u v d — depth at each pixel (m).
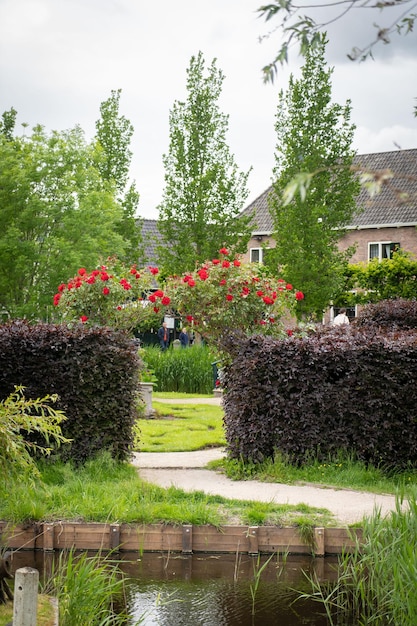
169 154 28.62
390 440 10.41
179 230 28.45
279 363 10.59
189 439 13.06
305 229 26.56
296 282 26.67
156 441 12.92
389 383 10.38
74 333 10.41
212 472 10.71
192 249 28.20
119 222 32.09
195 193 27.94
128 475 10.03
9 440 6.86
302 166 25.52
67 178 27.09
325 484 9.89
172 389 21.48
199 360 21.55
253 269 14.17
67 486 9.25
